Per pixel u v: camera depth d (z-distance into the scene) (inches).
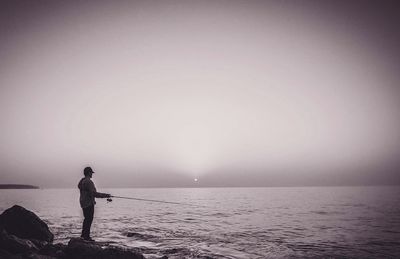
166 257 347.6
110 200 395.2
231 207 1486.2
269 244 480.1
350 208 1391.5
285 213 1118.4
